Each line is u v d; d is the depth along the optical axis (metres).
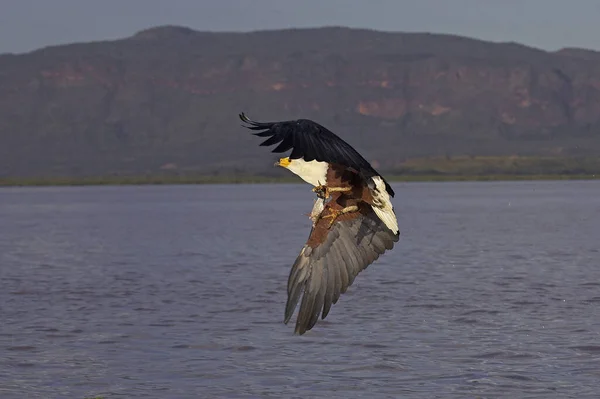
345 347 22.77
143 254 48.41
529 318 26.33
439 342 23.23
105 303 29.95
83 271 40.09
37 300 30.70
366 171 8.35
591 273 37.22
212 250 50.38
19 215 94.38
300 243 54.44
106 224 77.06
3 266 42.53
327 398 18.59
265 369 20.81
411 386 19.34
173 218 86.25
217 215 91.38
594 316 26.50
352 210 8.66
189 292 32.44
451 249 48.78
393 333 24.31
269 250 49.91
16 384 19.77
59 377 20.31
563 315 26.77
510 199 123.62
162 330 25.11
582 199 121.38
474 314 26.97
